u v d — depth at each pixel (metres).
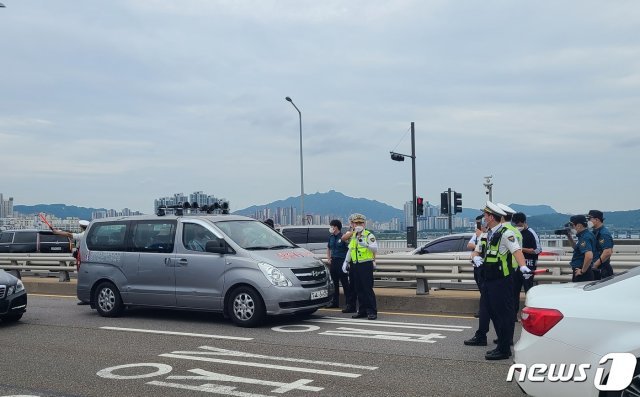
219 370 7.71
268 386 6.96
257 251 10.84
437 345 8.93
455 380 7.02
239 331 10.30
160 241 11.67
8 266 18.23
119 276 11.98
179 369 7.80
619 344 4.88
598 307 5.08
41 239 27.62
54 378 7.45
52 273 19.78
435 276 12.36
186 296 11.19
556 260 11.55
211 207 12.94
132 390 6.91
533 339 5.27
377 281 14.34
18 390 6.96
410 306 12.40
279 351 8.70
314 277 10.86
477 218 9.72
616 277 5.43
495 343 8.85
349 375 7.34
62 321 11.77
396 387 6.79
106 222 12.49
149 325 11.13
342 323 10.94
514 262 7.94
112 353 8.79
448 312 12.05
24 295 11.48
